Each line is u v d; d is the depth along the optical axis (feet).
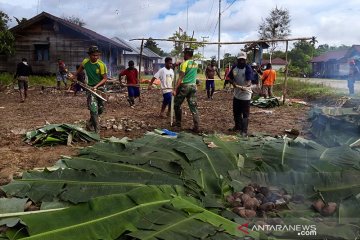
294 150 16.80
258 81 57.00
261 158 16.75
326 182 13.62
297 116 38.78
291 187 13.60
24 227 10.41
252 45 68.18
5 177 16.35
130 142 18.17
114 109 43.60
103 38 96.37
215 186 13.88
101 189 12.73
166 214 10.90
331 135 23.27
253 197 12.93
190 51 28.09
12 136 25.70
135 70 44.78
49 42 90.12
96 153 16.62
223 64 157.58
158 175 13.89
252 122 34.76
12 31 88.69
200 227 10.40
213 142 17.69
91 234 10.19
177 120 30.12
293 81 86.69
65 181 13.57
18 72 51.60
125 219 10.69
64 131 23.44
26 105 47.29
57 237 9.96
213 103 54.29
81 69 24.76
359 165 15.48
